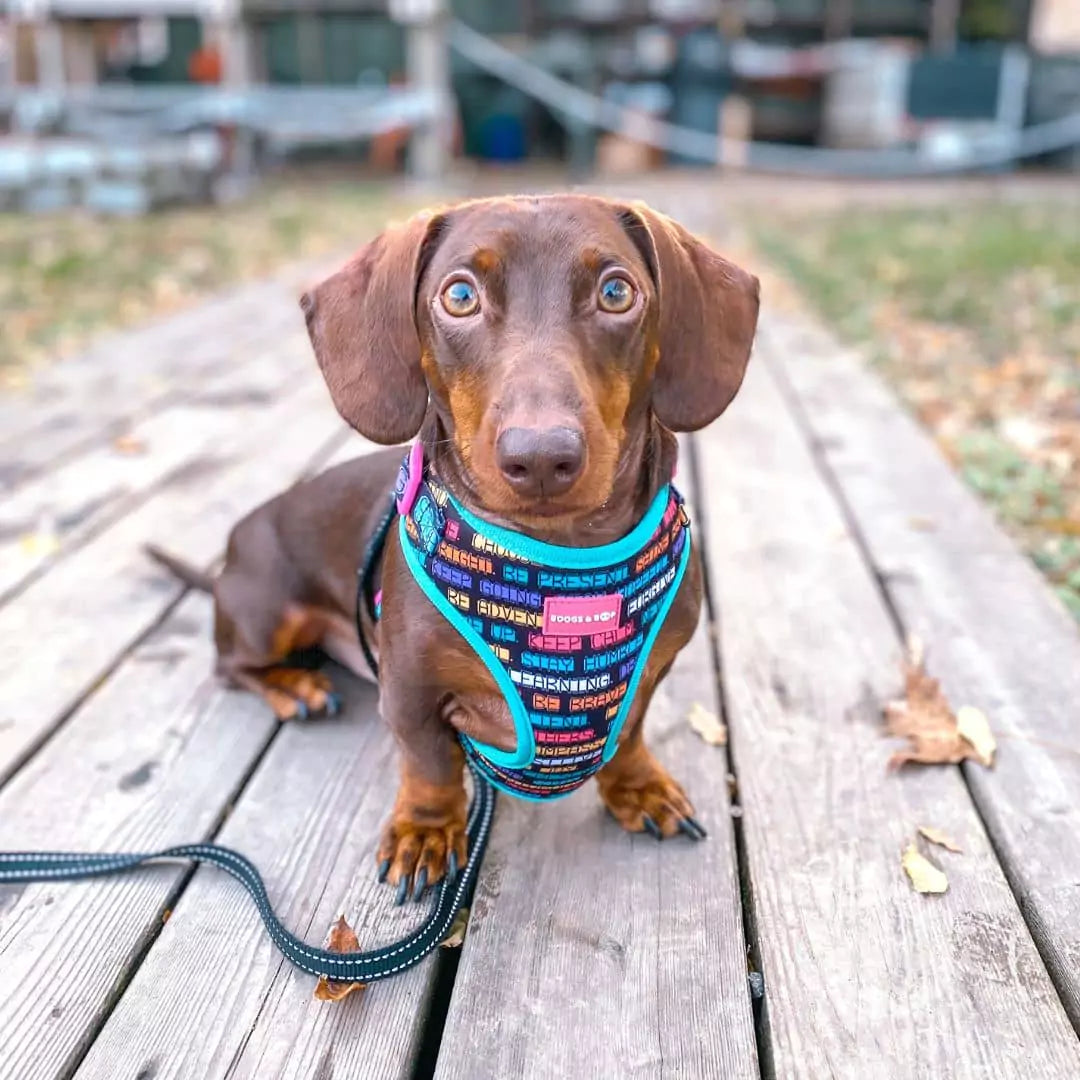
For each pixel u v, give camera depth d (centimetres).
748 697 63
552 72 356
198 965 44
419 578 44
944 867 50
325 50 359
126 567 79
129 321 163
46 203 263
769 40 387
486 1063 40
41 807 54
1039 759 57
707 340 44
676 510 46
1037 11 389
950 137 364
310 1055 40
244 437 107
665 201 293
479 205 43
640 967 44
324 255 210
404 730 47
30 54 326
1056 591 78
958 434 113
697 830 51
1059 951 45
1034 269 194
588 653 43
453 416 41
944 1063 40
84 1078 39
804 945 45
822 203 295
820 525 86
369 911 47
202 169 277
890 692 64
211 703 63
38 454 102
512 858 50
